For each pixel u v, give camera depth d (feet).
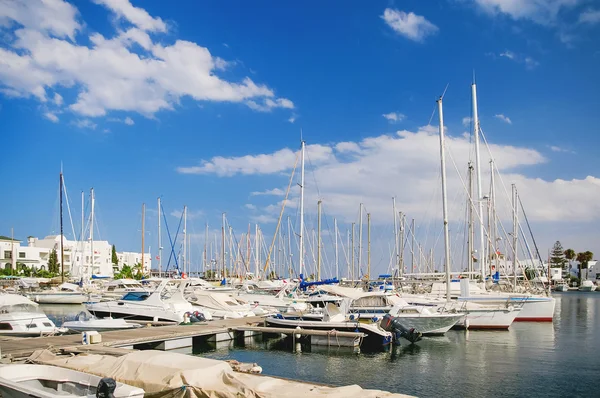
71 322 95.81
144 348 83.30
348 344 88.94
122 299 114.83
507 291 139.23
